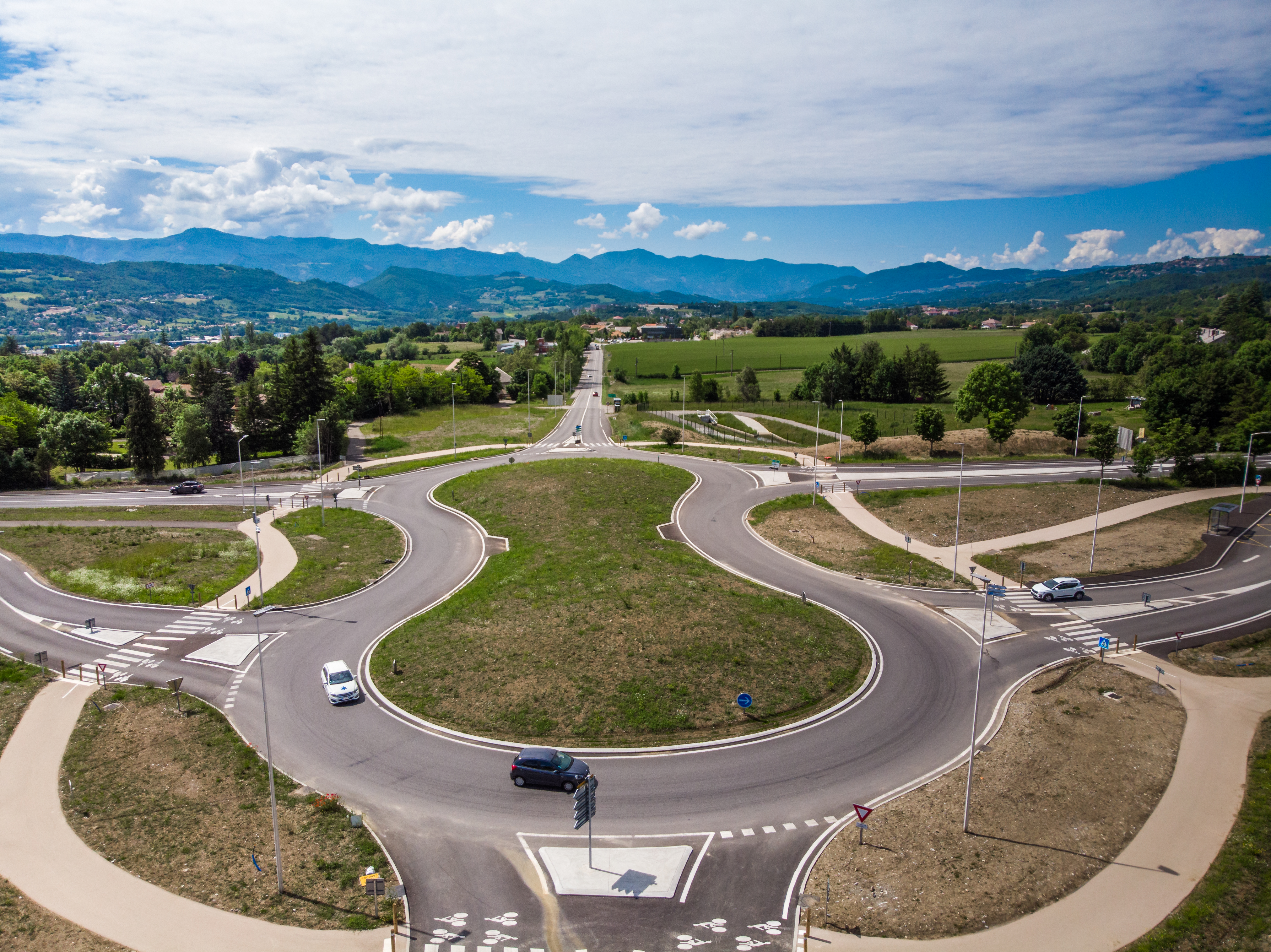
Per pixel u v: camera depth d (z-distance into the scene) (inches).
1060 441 4653.1
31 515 3339.1
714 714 1688.0
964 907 1129.4
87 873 1190.9
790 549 2883.9
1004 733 1648.6
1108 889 1176.8
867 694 1813.5
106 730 1622.8
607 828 1321.4
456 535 3065.9
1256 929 1098.7
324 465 4429.1
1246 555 2778.1
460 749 1568.7
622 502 3398.1
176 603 2357.3
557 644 1966.0
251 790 1421.0
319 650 2034.9
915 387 6446.9
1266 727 1683.1
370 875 1052.5
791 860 1242.0
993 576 2640.3
